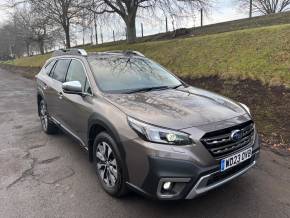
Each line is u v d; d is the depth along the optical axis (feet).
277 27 42.37
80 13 69.46
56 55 22.08
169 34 82.17
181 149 10.80
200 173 10.80
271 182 14.47
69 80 17.81
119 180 12.42
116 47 74.64
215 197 13.21
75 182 14.97
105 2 68.03
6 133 23.68
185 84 16.76
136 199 13.16
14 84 62.34
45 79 21.71
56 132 22.77
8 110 33.19
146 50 57.98
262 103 26.81
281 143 19.25
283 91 28.04
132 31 75.56
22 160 17.92
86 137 15.12
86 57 17.06
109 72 15.94
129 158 11.62
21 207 12.92
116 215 12.16
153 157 10.85
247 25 70.33
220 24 86.84
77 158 18.01
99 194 13.73
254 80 32.09
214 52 42.98
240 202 12.84
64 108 17.67
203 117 11.71
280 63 33.01
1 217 12.24
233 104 13.56
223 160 11.27
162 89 15.23
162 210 12.38
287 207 12.46
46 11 93.66
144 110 12.08
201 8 64.90
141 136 11.27
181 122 11.30
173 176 10.74
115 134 12.14
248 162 12.61
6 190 14.38
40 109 23.57
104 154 13.46
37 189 14.39
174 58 47.78
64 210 12.62
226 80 34.81
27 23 139.85
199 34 71.56
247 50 39.01
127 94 14.23
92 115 13.87
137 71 16.67
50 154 18.75
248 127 12.51
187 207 12.55
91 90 14.98
